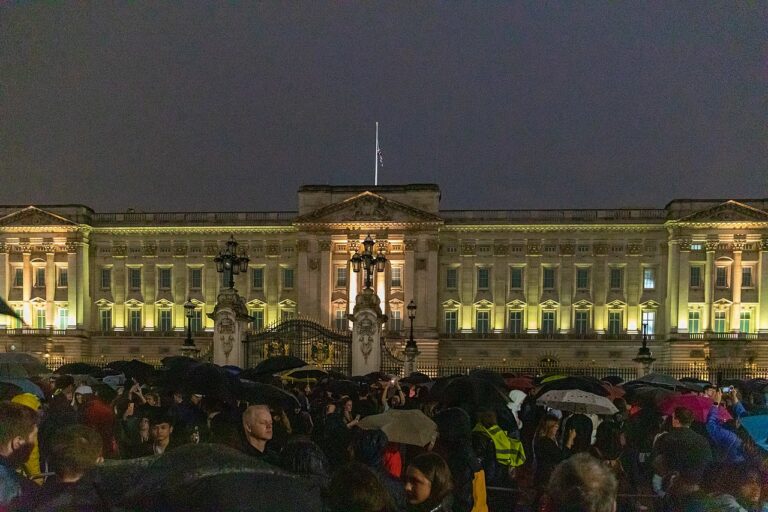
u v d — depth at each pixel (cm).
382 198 8394
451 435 1045
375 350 4122
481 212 8669
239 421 1177
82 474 675
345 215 8488
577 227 8481
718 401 2005
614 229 8475
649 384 2277
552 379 2009
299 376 2997
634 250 8475
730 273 8225
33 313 8681
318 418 1666
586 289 8531
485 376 1811
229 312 4091
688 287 8212
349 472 607
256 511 552
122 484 591
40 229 8650
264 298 8712
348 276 8412
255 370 2583
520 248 8600
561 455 1296
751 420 1290
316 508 584
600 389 1684
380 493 596
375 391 2414
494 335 8500
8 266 8706
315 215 8462
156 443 1155
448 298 8625
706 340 8069
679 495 840
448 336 8519
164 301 8769
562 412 1833
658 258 8456
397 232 8450
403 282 8425
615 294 8488
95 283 8888
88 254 8831
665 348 8288
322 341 4497
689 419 1196
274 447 1229
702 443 894
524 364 8431
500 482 1306
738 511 770
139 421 1291
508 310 8581
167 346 8669
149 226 8788
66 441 715
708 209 8125
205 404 1342
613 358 8400
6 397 1265
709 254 8212
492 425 1295
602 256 8506
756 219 8094
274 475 600
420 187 8519
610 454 1527
